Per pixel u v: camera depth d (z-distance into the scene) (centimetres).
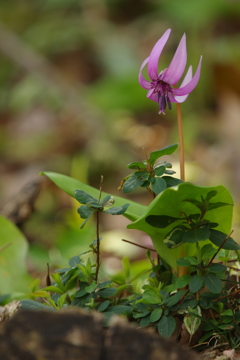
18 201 415
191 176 672
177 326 212
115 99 870
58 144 852
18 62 996
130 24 1117
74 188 233
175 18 1001
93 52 1038
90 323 138
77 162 734
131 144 818
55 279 212
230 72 820
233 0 973
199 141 785
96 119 874
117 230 573
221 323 209
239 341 204
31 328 138
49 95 956
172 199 199
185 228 200
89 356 136
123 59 984
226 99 834
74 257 220
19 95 970
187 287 220
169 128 848
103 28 1085
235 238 441
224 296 203
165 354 138
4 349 137
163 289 224
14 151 840
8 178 753
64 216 613
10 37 1012
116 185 726
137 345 138
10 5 1223
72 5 1174
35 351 137
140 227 219
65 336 137
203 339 206
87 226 436
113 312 198
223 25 982
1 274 304
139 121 872
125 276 274
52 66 1016
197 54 898
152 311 204
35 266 393
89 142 841
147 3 1166
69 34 1073
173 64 200
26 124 920
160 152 199
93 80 1008
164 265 245
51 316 140
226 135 780
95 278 212
